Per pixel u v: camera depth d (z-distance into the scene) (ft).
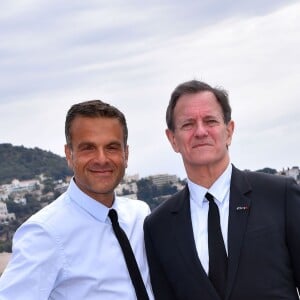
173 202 13.87
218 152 13.15
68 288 13.14
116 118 13.67
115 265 13.47
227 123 13.56
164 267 13.56
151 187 244.83
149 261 14.03
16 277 12.59
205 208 13.28
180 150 13.52
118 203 14.73
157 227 13.82
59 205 13.56
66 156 14.14
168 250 13.48
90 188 13.46
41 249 12.86
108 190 13.55
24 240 12.96
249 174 13.42
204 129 13.08
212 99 13.30
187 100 13.32
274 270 12.37
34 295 12.61
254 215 12.74
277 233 12.52
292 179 13.14
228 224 12.84
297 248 12.47
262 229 12.56
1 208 277.85
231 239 12.63
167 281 13.80
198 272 12.87
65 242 13.11
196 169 13.29
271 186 13.03
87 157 13.50
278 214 12.68
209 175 13.21
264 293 12.26
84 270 13.12
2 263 126.93
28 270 12.62
